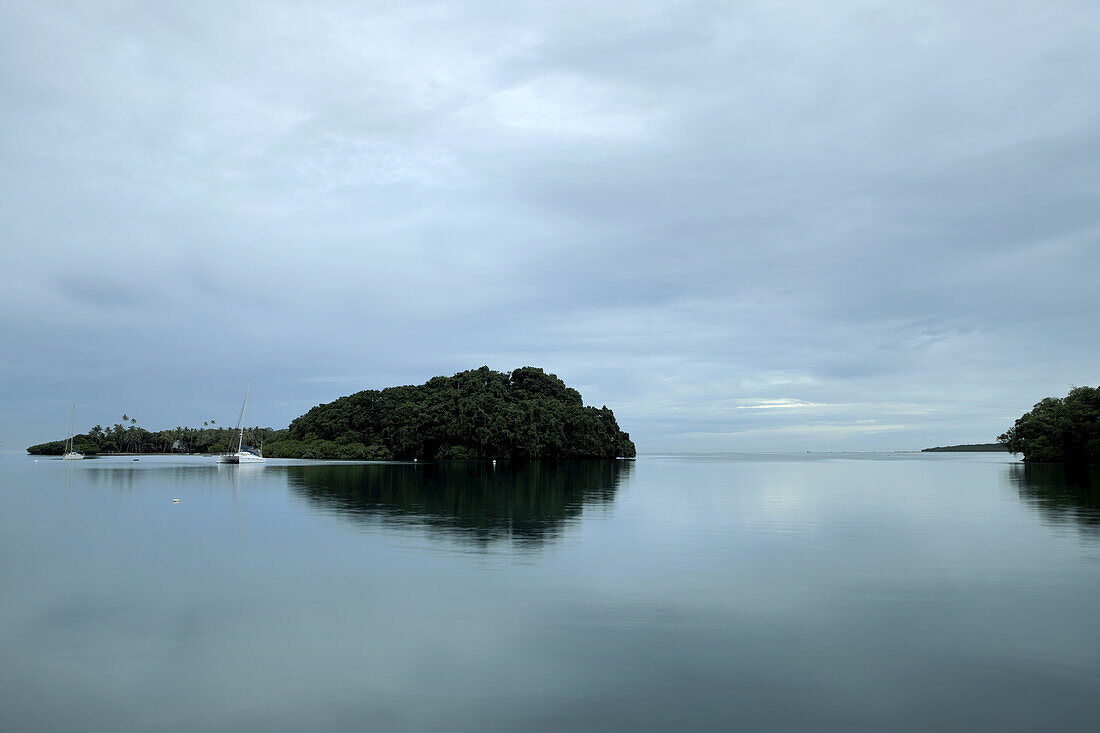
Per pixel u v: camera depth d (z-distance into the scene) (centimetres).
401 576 1858
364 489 5162
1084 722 945
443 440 13388
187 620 1439
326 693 1058
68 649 1259
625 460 15788
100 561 2083
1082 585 1741
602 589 1702
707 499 4303
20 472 8394
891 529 2814
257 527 2856
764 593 1661
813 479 6988
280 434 17875
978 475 7800
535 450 12612
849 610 1509
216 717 975
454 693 1058
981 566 1997
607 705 1010
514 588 1714
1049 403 10075
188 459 15938
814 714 976
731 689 1068
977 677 1112
